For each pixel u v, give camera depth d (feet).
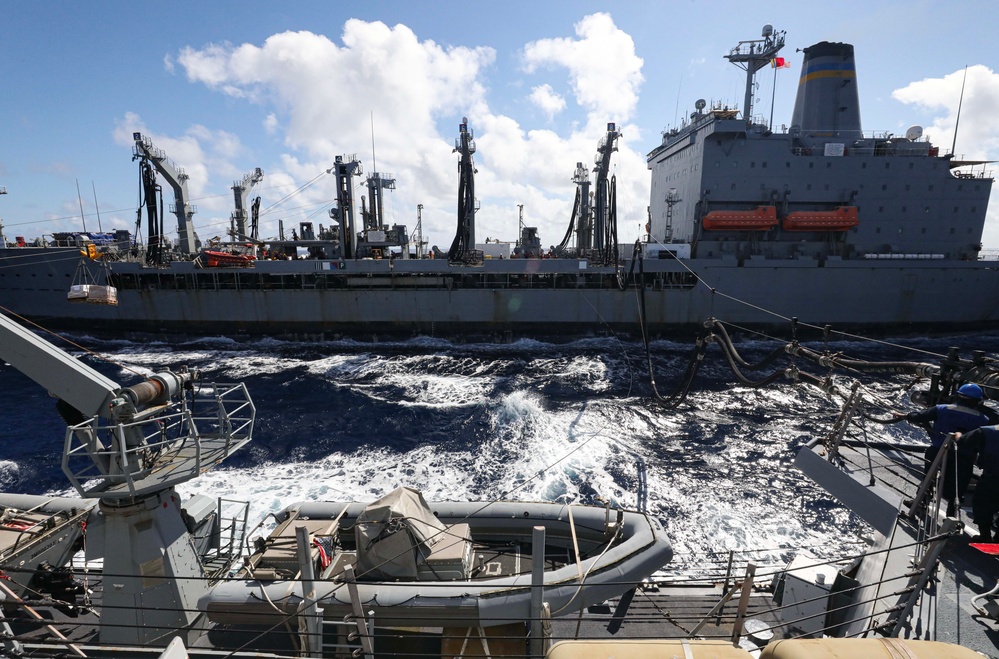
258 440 67.51
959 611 16.05
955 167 125.29
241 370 106.22
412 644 23.20
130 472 21.06
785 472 57.88
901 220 124.98
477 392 90.12
